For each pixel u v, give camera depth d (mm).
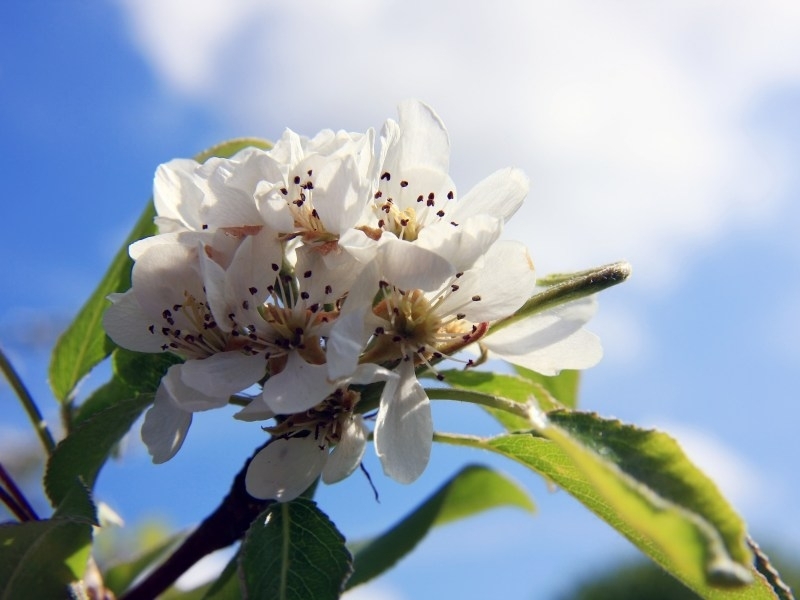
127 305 118
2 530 111
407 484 106
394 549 174
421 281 106
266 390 104
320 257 111
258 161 113
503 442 122
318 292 111
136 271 113
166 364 149
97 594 135
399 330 114
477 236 109
